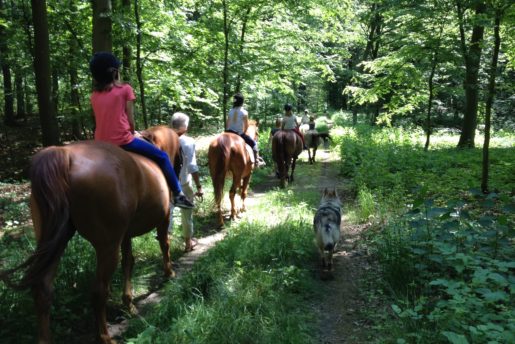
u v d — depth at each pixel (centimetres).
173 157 636
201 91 1555
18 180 1510
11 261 580
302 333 443
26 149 2047
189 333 405
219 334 421
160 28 1201
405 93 1945
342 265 652
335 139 2256
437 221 648
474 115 1753
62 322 470
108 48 938
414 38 1571
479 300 402
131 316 498
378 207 882
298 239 684
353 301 534
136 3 1037
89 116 1345
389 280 550
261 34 1670
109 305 520
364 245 714
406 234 623
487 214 772
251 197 1181
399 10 1397
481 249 495
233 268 566
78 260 555
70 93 1875
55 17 1357
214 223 897
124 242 500
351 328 472
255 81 1662
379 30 2638
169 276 605
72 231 383
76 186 364
